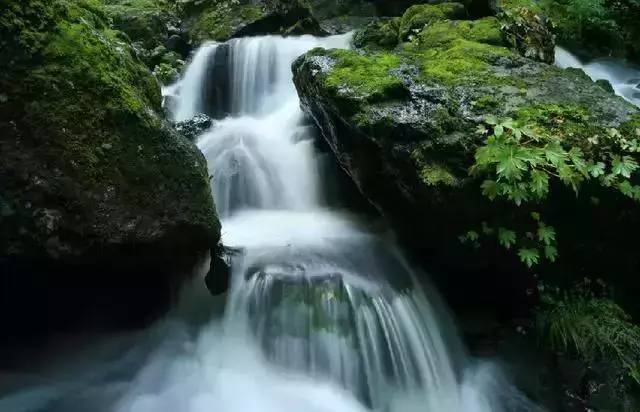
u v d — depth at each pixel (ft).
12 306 12.21
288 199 18.33
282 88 22.98
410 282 14.34
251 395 12.15
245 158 18.40
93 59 11.32
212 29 28.09
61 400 11.94
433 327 13.87
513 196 11.51
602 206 12.26
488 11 22.43
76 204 10.55
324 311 12.80
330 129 15.55
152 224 11.36
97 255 11.06
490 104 13.17
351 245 15.35
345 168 15.93
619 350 12.22
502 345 13.78
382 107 13.42
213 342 13.15
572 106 13.17
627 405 11.84
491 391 13.03
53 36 10.87
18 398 11.89
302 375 12.62
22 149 10.22
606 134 12.32
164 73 24.03
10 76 10.12
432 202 12.52
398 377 12.81
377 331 12.92
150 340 13.34
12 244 10.44
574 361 12.61
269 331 12.93
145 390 12.31
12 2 10.36
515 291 13.93
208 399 12.07
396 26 23.00
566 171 11.43
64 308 12.67
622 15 29.09
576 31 27.89
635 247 12.94
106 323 13.19
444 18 21.25
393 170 13.37
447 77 14.33
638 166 11.78
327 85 14.26
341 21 28.12
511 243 12.55
